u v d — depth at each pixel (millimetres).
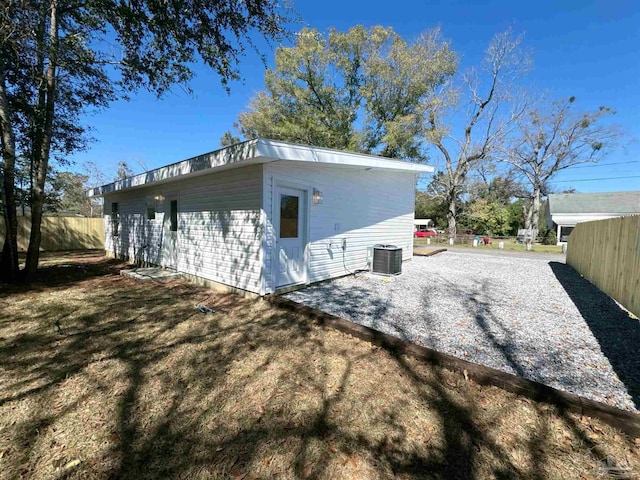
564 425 1944
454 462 1652
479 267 8906
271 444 1766
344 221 6898
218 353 2949
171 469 1578
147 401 2152
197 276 6289
